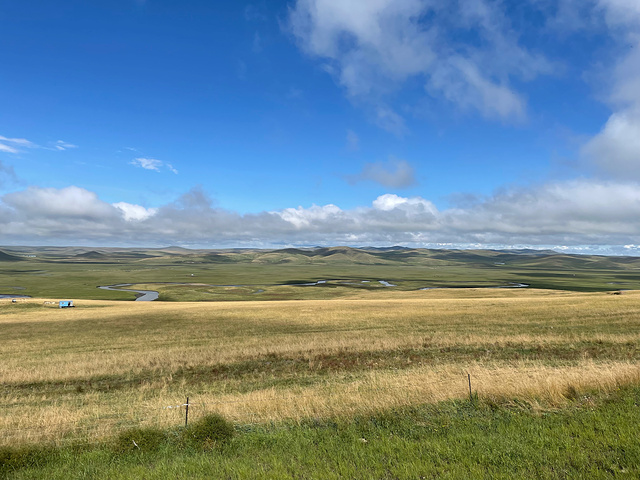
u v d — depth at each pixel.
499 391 11.83
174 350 30.19
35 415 14.10
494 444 8.15
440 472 7.19
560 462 7.25
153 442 9.63
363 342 29.81
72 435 11.14
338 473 7.38
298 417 11.13
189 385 20.45
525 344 26.39
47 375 23.34
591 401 10.38
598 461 7.22
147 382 21.30
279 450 8.67
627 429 8.20
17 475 8.13
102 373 23.67
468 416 10.40
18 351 32.62
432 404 11.57
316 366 23.72
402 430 9.64
